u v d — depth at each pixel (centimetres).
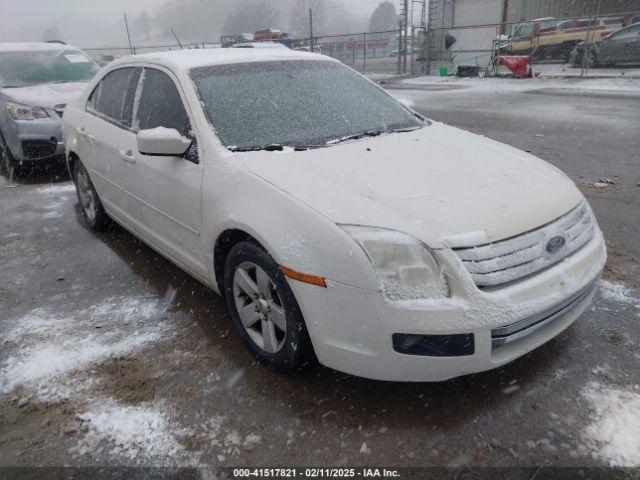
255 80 360
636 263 395
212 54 387
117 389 283
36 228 536
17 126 682
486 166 294
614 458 227
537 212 253
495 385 272
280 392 275
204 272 327
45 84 784
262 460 236
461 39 2133
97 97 472
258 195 271
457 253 228
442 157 303
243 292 298
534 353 295
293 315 258
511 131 898
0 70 782
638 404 254
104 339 330
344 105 367
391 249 229
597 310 334
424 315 225
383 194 255
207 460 237
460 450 235
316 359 279
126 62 431
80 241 496
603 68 1839
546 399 261
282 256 249
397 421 253
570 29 2056
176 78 354
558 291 244
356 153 304
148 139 310
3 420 265
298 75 379
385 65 2825
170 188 337
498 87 1592
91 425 258
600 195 549
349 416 257
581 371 279
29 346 325
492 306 226
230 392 277
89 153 461
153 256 453
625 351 293
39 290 401
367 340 235
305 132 333
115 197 434
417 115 400
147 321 349
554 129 898
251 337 297
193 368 298
